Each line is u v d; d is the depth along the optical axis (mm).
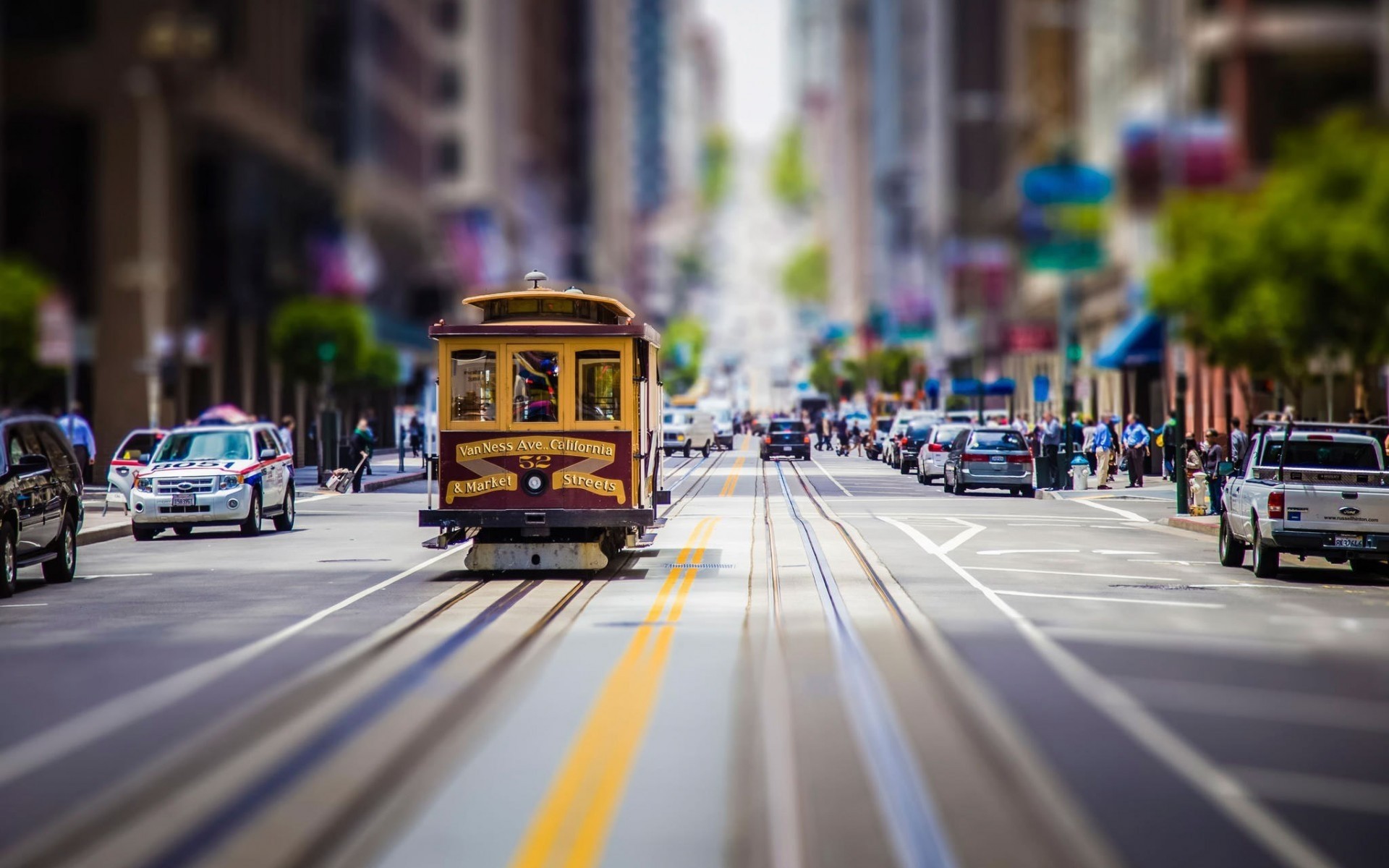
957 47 133375
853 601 19062
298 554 27578
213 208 69312
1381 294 40781
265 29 73562
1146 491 47562
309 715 11523
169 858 7645
